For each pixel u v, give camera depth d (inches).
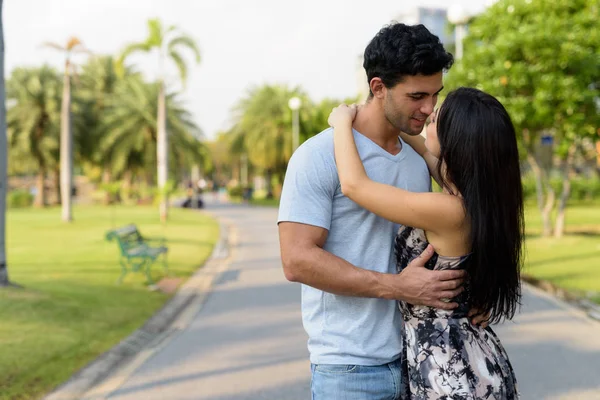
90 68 1939.0
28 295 303.1
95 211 1492.4
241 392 188.2
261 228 917.2
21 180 2645.2
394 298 74.8
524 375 203.8
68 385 190.1
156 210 1540.4
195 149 1723.7
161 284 391.5
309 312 81.1
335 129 78.4
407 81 73.4
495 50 586.2
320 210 76.3
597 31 561.0
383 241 79.2
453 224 74.1
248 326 281.7
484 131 73.6
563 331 262.4
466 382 74.8
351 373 77.5
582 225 825.5
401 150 82.9
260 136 1846.7
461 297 76.8
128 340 247.3
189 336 263.4
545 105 560.4
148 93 1651.1
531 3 609.3
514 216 75.2
